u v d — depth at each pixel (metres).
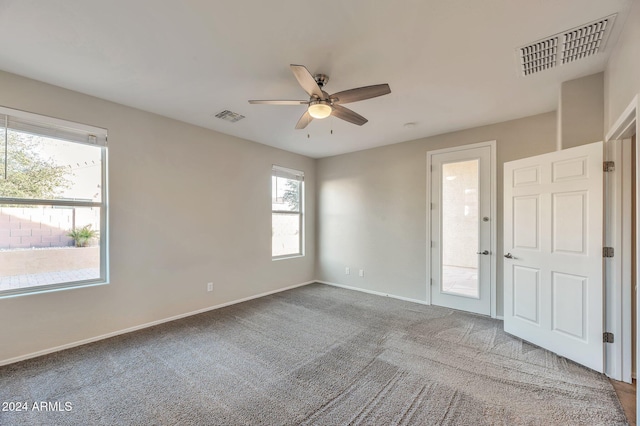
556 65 2.34
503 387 2.16
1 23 1.83
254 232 4.59
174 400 2.01
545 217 2.75
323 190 5.65
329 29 1.90
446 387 2.17
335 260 5.43
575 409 1.91
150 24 1.86
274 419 1.83
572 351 2.52
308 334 3.15
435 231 4.20
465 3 1.67
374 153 4.91
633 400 2.00
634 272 2.24
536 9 1.72
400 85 2.67
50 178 2.74
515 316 3.06
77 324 2.83
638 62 1.67
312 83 2.10
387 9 1.72
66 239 2.84
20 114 2.52
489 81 2.60
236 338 3.04
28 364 2.46
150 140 3.36
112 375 2.32
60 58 2.26
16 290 2.56
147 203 3.34
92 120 2.92
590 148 2.40
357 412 1.89
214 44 2.07
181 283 3.66
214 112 3.36
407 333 3.18
